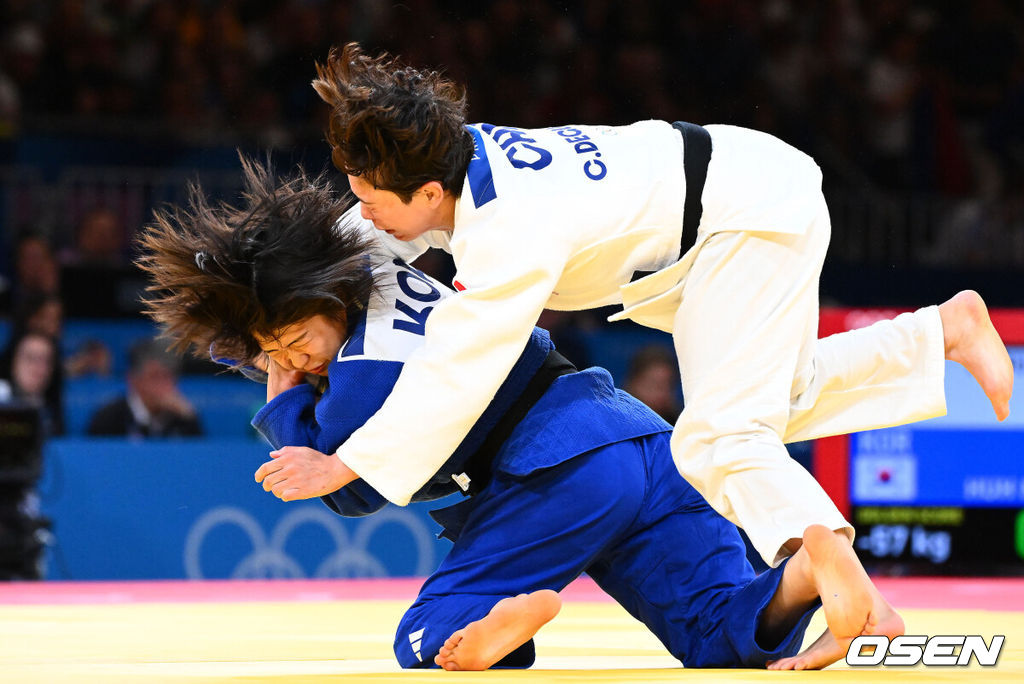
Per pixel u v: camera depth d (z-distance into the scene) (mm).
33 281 26984
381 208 9062
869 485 21312
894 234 33438
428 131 8758
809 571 7988
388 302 9266
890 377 9250
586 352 26859
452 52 36625
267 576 22344
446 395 8500
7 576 20859
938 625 12836
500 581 9023
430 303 9352
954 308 9414
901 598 17609
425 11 36906
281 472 8586
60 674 8195
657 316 9273
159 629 12414
